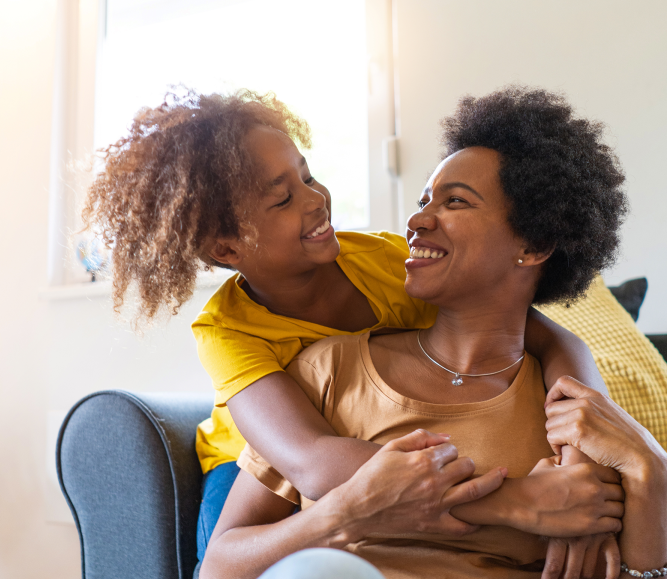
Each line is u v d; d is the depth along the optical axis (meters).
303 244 1.07
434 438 0.81
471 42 2.11
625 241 1.89
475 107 1.03
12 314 2.49
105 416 1.25
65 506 2.31
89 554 1.26
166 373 2.22
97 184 1.13
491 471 0.79
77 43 2.64
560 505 0.77
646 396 1.35
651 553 0.79
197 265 1.13
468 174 0.92
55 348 2.41
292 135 1.24
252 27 2.48
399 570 0.82
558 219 0.91
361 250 1.26
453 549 0.84
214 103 1.10
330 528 0.77
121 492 1.23
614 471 0.81
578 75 1.98
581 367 0.97
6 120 2.61
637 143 1.91
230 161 1.02
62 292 2.38
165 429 1.25
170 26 2.58
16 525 2.39
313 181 1.16
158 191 1.05
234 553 0.84
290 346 1.09
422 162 2.13
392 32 2.26
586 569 0.79
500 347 0.95
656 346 1.58
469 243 0.90
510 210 0.91
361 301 1.19
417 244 0.93
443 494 0.76
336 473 0.82
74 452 1.27
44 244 2.50
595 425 0.82
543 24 2.04
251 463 0.94
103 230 1.13
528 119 0.94
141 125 1.09
